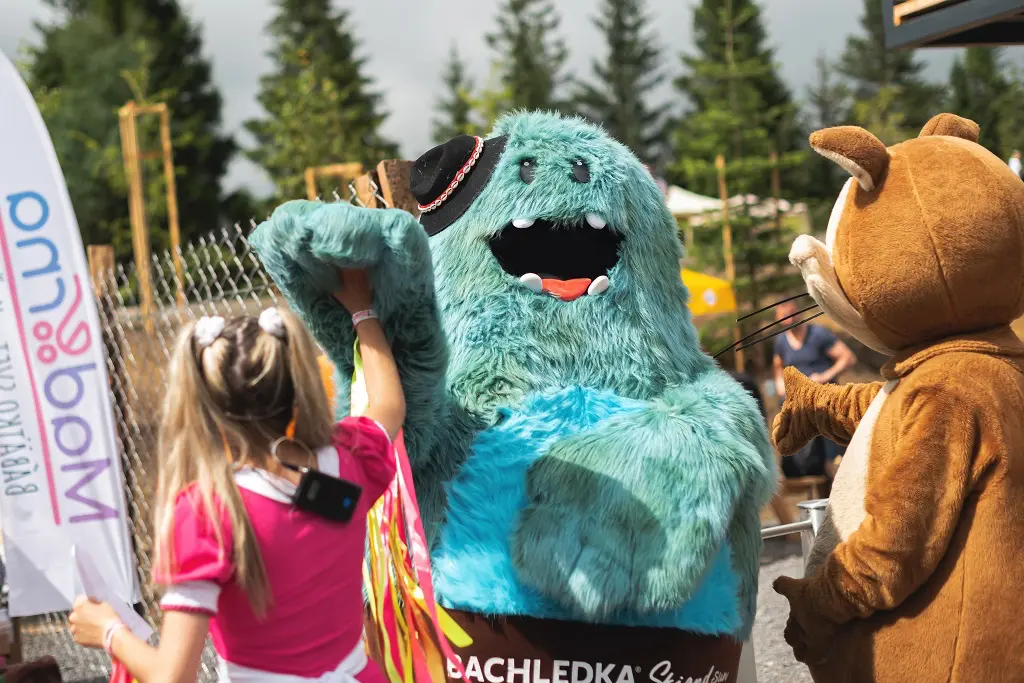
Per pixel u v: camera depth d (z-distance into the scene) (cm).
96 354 468
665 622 237
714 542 228
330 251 206
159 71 3669
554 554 229
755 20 3444
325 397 191
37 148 464
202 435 178
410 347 230
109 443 470
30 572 467
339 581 188
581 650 238
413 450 247
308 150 3119
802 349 764
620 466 233
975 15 423
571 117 284
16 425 469
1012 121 3181
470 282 264
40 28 3797
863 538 239
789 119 3425
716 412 248
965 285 240
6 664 491
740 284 1962
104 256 529
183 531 172
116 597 196
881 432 249
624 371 257
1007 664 230
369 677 195
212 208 3553
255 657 180
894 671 241
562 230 263
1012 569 231
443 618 248
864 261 249
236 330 184
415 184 282
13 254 466
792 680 421
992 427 233
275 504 179
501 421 252
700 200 2070
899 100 3953
